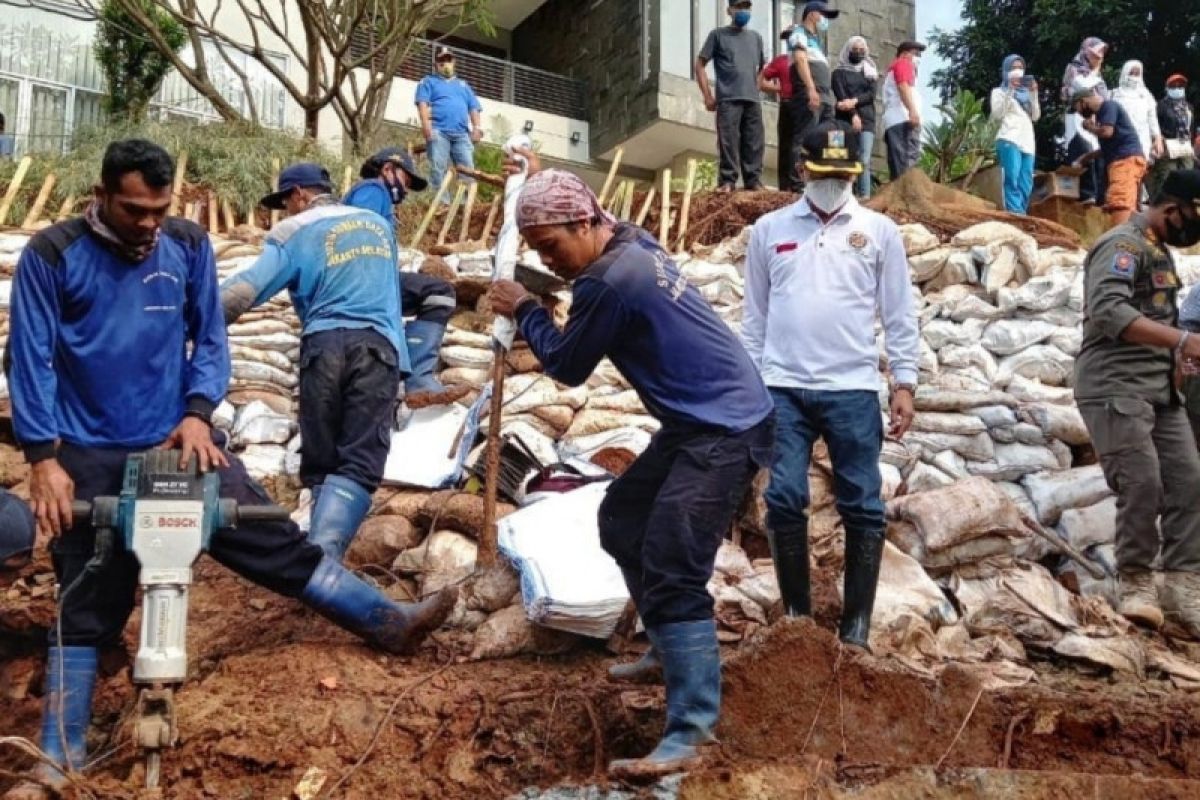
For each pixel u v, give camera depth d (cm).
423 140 1230
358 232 486
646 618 355
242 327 684
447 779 371
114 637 376
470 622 468
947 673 401
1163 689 467
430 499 530
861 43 1127
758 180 1059
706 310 363
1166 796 339
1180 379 535
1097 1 2108
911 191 943
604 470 538
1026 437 656
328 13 1157
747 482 360
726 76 1045
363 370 466
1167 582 538
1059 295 741
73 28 1345
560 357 357
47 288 359
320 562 409
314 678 401
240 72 1181
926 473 637
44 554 501
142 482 352
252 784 363
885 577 522
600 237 364
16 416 351
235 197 941
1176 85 1338
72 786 346
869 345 466
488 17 1468
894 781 344
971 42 2284
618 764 342
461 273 801
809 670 383
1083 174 1209
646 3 1788
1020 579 546
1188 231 543
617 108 1823
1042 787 342
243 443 646
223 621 459
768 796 336
